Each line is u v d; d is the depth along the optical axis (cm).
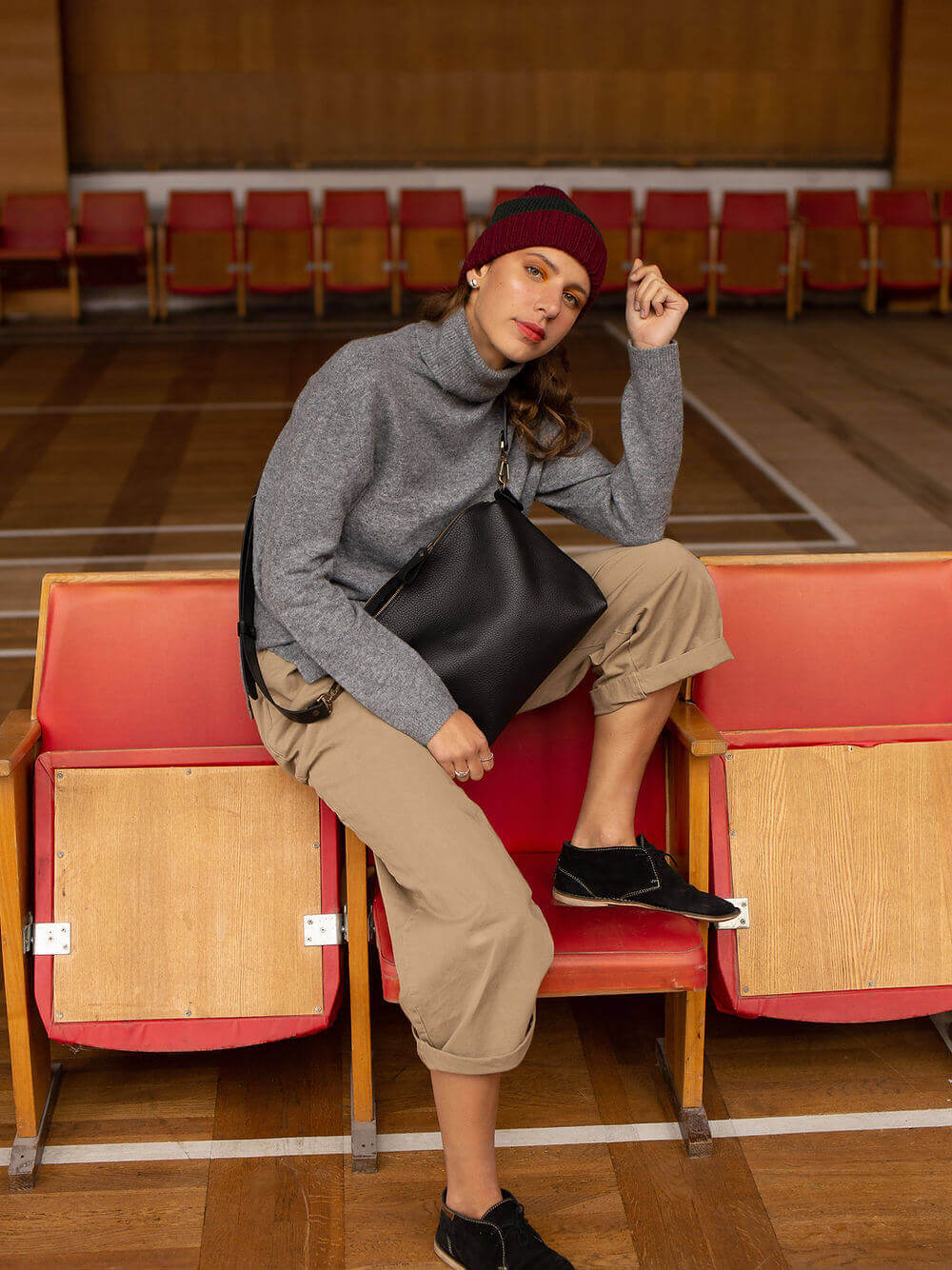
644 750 191
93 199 954
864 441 609
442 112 1017
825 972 201
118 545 457
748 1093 206
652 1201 182
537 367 194
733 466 565
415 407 181
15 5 953
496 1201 169
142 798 196
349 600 181
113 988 191
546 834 210
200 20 985
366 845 185
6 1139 195
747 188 1045
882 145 1051
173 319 979
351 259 958
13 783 186
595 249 179
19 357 818
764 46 1027
